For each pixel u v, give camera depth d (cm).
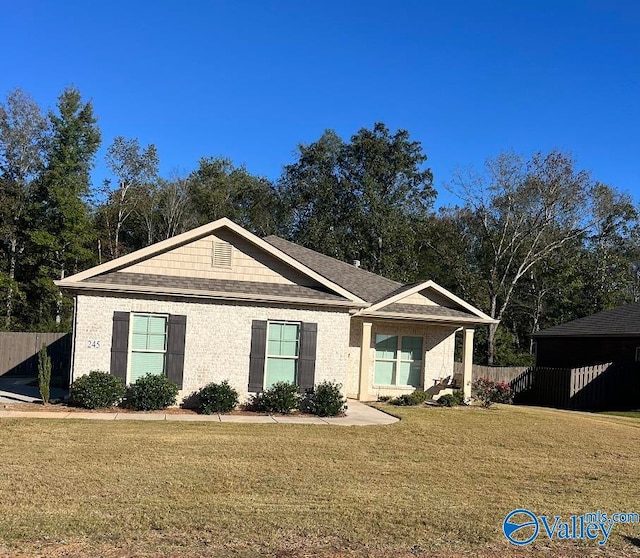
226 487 855
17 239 4209
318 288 1789
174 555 594
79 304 1599
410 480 946
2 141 4328
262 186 5822
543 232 4516
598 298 4850
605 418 2014
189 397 1650
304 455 1096
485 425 1576
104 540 627
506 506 820
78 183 4431
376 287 2358
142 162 5194
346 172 5262
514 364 3950
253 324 1700
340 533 682
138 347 1639
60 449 1059
